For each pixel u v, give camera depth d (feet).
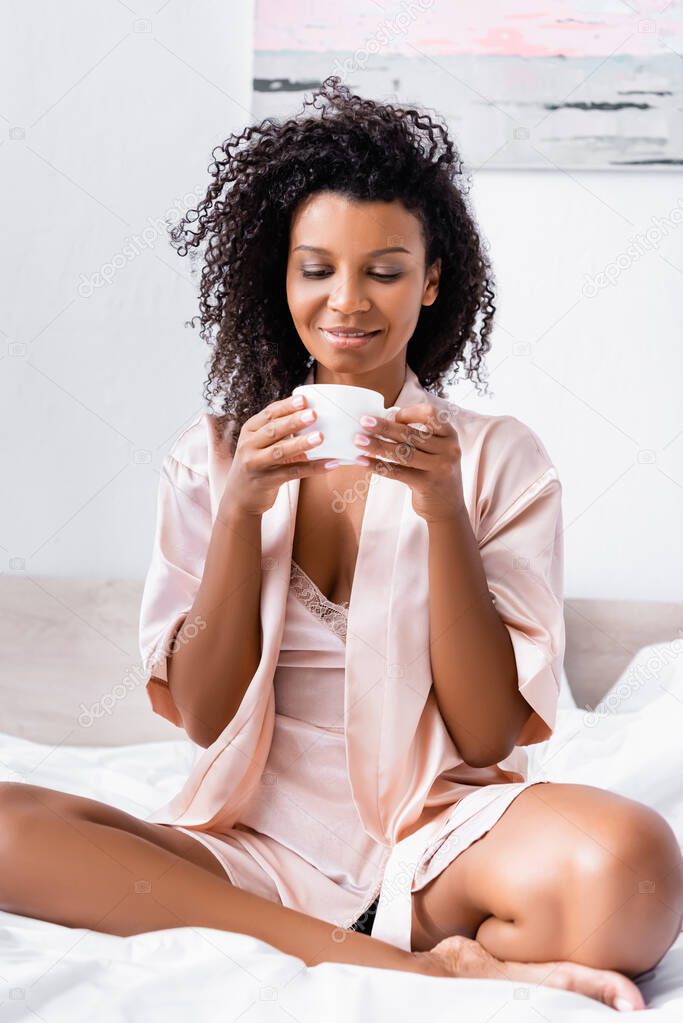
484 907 3.75
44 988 3.15
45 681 7.78
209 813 4.25
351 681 4.24
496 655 4.20
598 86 8.02
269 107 8.13
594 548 8.04
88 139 8.24
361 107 4.80
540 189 8.06
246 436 4.12
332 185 4.34
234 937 3.55
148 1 8.20
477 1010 3.13
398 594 4.29
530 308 8.05
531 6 8.02
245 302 4.99
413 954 3.71
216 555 4.32
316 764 4.33
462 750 4.31
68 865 3.72
